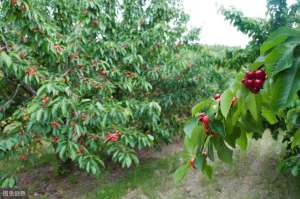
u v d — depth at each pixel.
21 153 3.17
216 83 5.40
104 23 3.79
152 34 4.15
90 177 4.74
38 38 3.06
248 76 0.86
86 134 3.14
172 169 4.85
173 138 5.82
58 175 4.79
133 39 4.17
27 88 3.59
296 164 2.83
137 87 4.29
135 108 3.78
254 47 4.27
